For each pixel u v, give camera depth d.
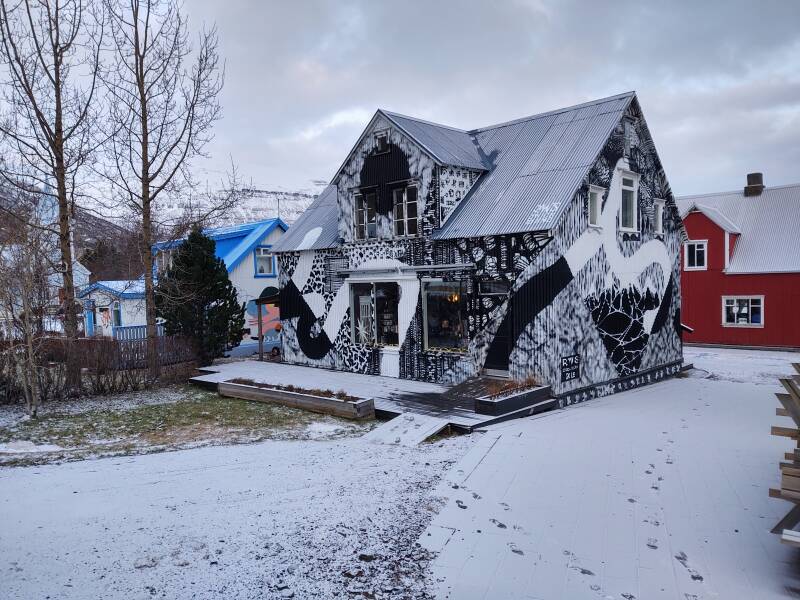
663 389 15.12
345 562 4.97
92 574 4.68
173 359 16.45
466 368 13.41
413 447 9.12
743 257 26.08
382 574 4.80
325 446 9.28
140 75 16.20
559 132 14.80
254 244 23.27
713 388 15.30
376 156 15.23
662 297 16.84
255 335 23.38
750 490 6.82
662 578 4.80
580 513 6.13
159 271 18.97
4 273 12.11
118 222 20.98
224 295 18.22
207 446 9.45
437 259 13.95
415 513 6.09
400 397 12.36
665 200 16.92
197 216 18.28
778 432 5.05
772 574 4.86
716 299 26.41
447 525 5.80
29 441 9.79
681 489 6.85
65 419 11.55
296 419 11.52
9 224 14.08
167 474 7.63
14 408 12.58
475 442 9.12
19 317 12.85
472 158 15.08
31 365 11.68
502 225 12.75
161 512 6.11
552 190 12.89
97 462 8.42
